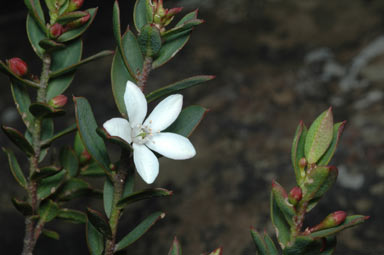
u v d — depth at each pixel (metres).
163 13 0.22
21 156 0.55
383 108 0.56
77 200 0.49
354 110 0.57
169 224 0.47
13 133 0.23
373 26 0.70
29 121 0.24
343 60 0.64
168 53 0.23
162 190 0.22
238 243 0.45
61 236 0.47
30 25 0.24
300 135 0.22
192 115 0.23
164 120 0.23
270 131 0.55
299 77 0.62
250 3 0.76
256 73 0.63
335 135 0.22
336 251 0.43
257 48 0.68
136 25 0.23
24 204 0.24
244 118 0.57
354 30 0.70
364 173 0.49
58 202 0.25
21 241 0.47
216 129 0.56
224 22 0.73
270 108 0.58
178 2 0.77
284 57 0.66
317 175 0.21
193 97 0.60
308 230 0.22
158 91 0.22
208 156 0.53
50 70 0.24
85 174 0.26
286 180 0.49
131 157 0.22
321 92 0.60
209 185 0.50
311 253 0.22
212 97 0.59
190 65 0.64
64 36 0.24
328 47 0.67
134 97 0.22
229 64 0.65
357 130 0.54
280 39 0.69
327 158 0.22
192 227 0.47
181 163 0.53
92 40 0.70
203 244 0.45
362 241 0.44
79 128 0.22
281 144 0.53
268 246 0.22
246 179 0.50
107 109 0.59
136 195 0.22
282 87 0.61
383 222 0.45
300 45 0.68
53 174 0.24
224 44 0.69
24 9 0.76
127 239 0.23
